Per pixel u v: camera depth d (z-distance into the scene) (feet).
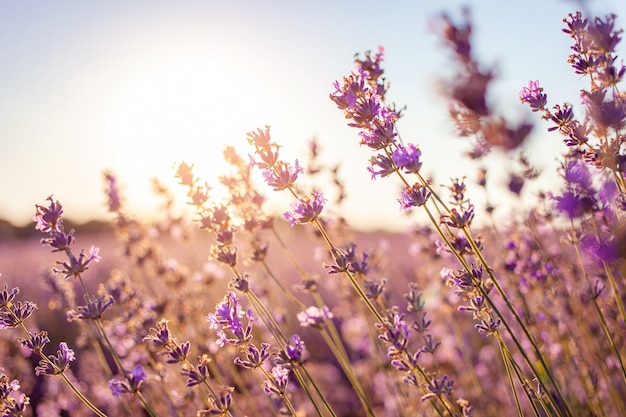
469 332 2.15
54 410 2.10
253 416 1.94
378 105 1.08
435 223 1.05
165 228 2.05
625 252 0.94
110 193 1.98
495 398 1.92
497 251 1.58
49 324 2.78
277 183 1.14
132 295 1.73
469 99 0.54
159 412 1.90
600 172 1.00
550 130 1.06
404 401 1.63
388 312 1.36
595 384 1.44
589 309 1.50
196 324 1.84
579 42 1.04
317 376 2.39
